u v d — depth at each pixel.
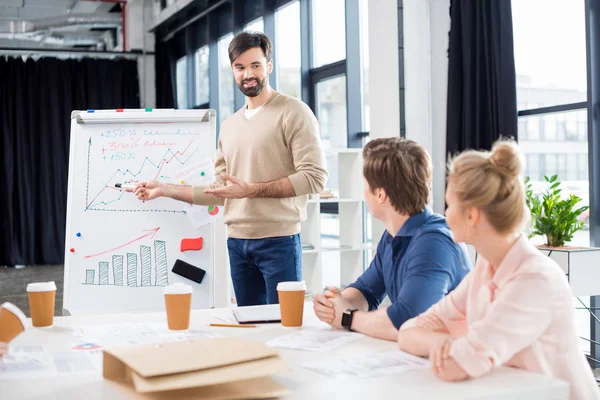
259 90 2.72
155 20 9.29
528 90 4.21
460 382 1.22
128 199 3.07
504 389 1.18
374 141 1.78
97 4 9.45
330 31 6.14
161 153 3.12
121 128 3.16
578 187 3.90
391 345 1.52
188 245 3.02
